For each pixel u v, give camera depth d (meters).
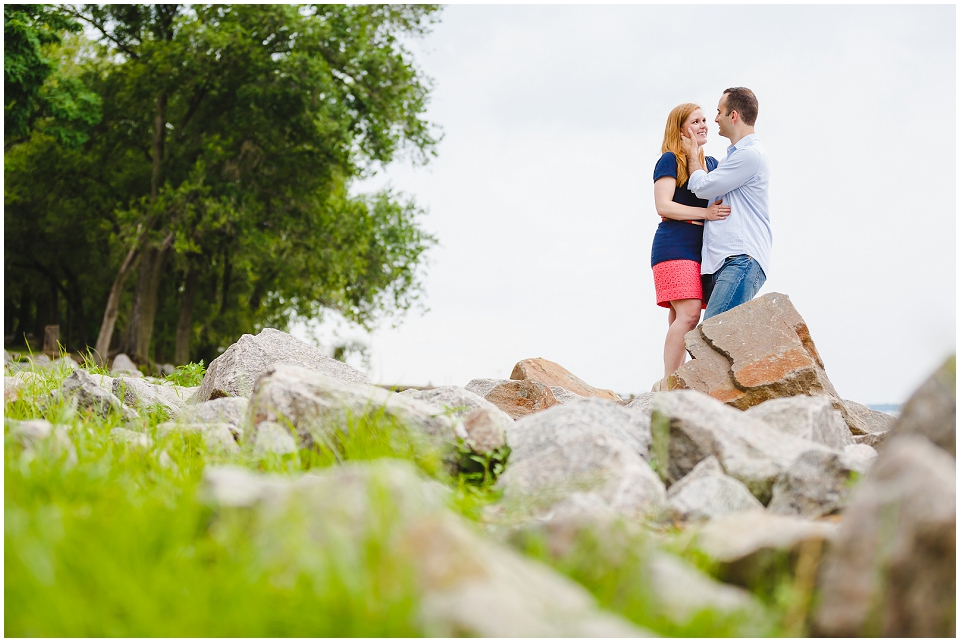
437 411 3.74
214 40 21.17
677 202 7.00
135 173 25.44
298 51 22.31
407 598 1.68
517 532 2.33
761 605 2.04
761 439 3.45
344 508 1.97
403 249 26.89
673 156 6.94
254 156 23.05
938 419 2.43
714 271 6.69
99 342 22.33
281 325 29.69
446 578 1.76
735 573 2.26
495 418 3.69
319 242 23.91
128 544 1.95
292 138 22.66
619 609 1.95
